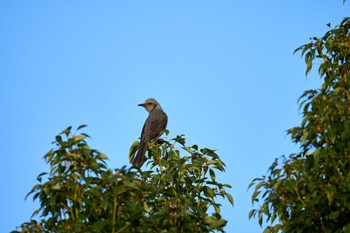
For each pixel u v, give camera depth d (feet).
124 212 38.27
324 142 39.22
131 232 37.01
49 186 36.65
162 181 49.44
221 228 40.55
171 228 38.32
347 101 39.93
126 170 38.58
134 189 38.47
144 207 40.83
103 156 37.63
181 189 49.75
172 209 39.17
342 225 38.50
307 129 38.58
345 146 38.37
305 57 49.44
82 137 37.19
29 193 36.81
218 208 47.57
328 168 39.40
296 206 38.70
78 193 36.81
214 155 50.60
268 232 40.37
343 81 44.65
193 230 39.19
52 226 36.88
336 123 38.70
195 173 50.39
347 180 36.94
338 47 49.16
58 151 36.99
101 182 37.50
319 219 38.86
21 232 36.81
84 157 37.24
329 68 48.03
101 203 36.01
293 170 39.34
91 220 37.91
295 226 39.32
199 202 47.83
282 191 38.73
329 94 40.70
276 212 39.88
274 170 39.24
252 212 40.45
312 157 38.65
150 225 37.91
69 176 37.17
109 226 36.63
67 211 37.70
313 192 37.50
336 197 36.78
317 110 38.91
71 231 35.81
